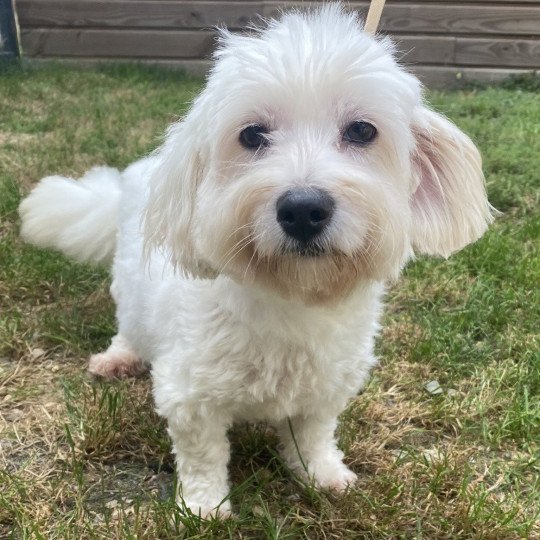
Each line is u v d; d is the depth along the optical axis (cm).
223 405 35
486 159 86
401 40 133
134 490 37
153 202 36
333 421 39
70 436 38
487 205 37
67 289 56
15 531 34
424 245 35
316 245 29
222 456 36
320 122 31
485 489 38
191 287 34
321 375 34
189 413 35
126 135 95
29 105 111
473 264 61
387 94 31
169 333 36
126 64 138
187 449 36
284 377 34
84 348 51
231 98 31
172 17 137
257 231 29
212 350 33
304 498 37
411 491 37
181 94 120
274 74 30
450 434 43
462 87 134
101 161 83
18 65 134
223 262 30
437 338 50
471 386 47
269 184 28
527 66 133
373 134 31
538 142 93
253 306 32
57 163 82
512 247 63
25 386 45
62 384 46
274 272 30
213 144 31
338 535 35
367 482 39
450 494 37
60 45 139
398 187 32
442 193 36
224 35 35
